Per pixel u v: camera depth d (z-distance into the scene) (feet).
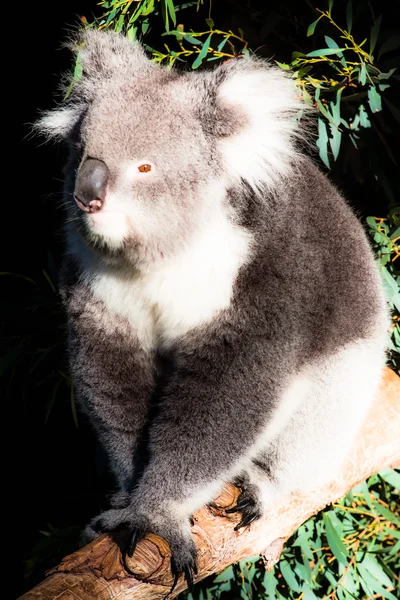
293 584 19.58
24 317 23.06
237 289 14.87
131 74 15.57
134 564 13.62
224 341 14.98
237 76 15.02
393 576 21.91
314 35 21.35
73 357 16.34
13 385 25.38
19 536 26.37
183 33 20.25
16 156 27.14
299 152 17.38
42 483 26.78
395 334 20.97
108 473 24.38
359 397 17.48
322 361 16.61
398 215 20.93
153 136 14.33
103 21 20.43
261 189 15.25
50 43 26.37
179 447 15.08
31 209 26.99
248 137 14.97
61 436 26.76
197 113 14.92
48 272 24.08
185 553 14.55
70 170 15.48
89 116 14.70
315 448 17.01
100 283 15.47
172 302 15.02
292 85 15.57
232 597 21.72
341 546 19.43
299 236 15.70
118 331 15.83
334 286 16.62
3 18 26.37
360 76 19.10
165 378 16.31
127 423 16.44
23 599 12.67
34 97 26.78
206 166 14.71
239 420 15.07
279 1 21.76
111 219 13.99
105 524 14.93
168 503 14.98
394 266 22.21
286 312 15.17
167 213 14.32
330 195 17.40
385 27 21.56
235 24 22.58
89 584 13.19
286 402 15.88
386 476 20.75
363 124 20.10
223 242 14.79
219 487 15.42
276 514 17.01
